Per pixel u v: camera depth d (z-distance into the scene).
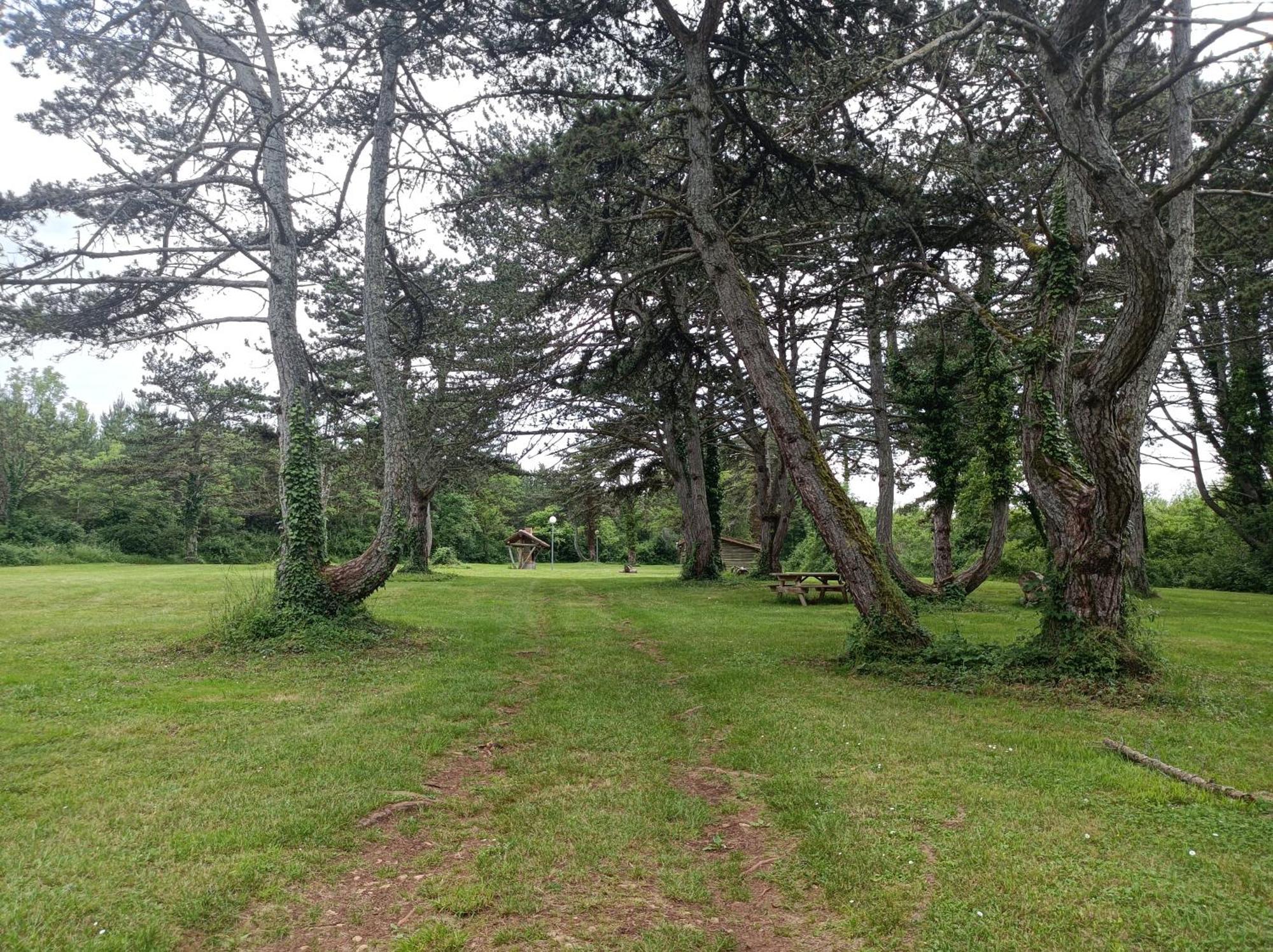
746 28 11.14
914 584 17.64
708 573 27.38
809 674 9.12
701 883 3.77
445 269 16.48
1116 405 7.81
